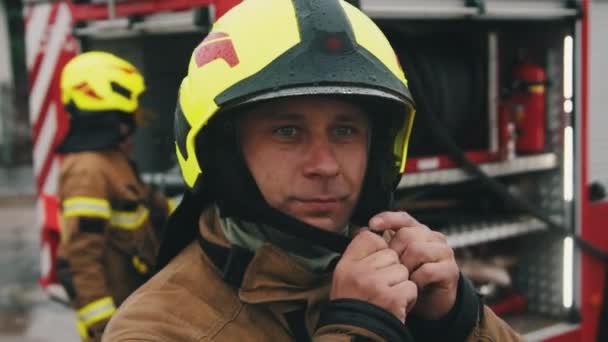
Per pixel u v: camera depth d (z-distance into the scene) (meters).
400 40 3.48
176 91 3.39
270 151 1.21
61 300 4.12
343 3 1.31
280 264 1.23
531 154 3.83
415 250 1.25
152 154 3.53
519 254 4.04
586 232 3.85
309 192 1.21
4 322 6.15
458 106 3.58
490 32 3.67
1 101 15.44
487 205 3.87
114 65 3.00
